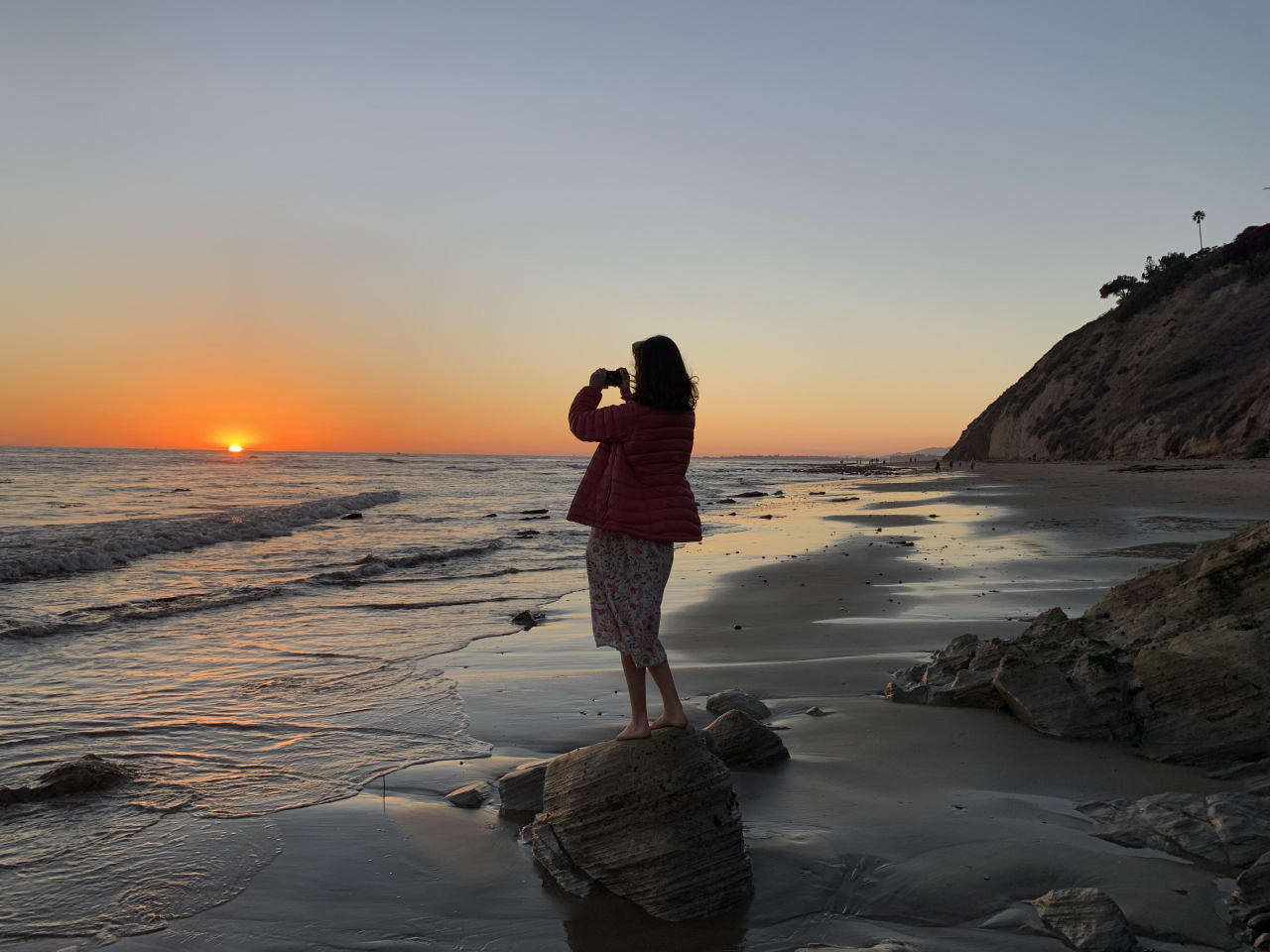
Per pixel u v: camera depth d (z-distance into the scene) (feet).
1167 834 12.99
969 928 10.73
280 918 11.19
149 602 37.01
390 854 13.16
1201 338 233.76
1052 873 11.93
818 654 27.35
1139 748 17.44
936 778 15.96
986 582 41.57
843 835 13.46
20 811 14.69
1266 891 10.77
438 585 44.55
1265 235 248.11
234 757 17.67
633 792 12.07
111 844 13.42
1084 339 296.51
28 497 125.90
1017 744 17.88
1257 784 15.14
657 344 12.87
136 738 18.85
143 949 10.42
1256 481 111.86
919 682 22.52
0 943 10.52
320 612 35.91
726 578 45.16
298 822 14.34
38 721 20.01
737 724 16.87
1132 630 21.40
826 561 51.88
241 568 50.26
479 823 14.40
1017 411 304.50
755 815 14.35
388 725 19.88
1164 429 209.67
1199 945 10.10
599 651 28.30
